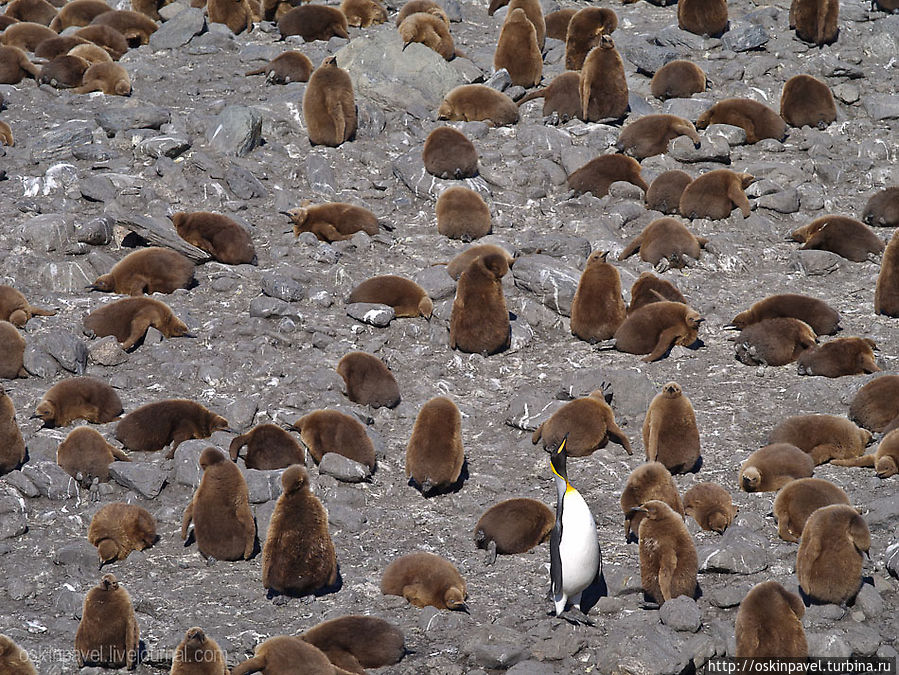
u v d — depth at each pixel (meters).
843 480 17.92
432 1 41.31
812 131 33.06
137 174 29.91
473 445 19.70
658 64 36.38
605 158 30.06
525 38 35.56
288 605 14.98
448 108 33.84
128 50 39.84
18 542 16.58
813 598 14.62
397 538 16.83
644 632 13.89
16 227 26.66
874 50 37.41
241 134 31.00
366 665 13.63
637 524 16.41
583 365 22.44
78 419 19.75
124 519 16.25
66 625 14.61
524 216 29.23
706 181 28.50
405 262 26.50
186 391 21.09
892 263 23.72
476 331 22.44
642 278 23.61
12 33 38.97
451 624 14.52
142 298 22.92
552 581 14.66
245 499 16.05
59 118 33.34
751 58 36.94
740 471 17.88
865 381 20.62
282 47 39.19
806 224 28.11
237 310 24.27
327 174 30.31
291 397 20.38
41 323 23.00
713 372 22.11
